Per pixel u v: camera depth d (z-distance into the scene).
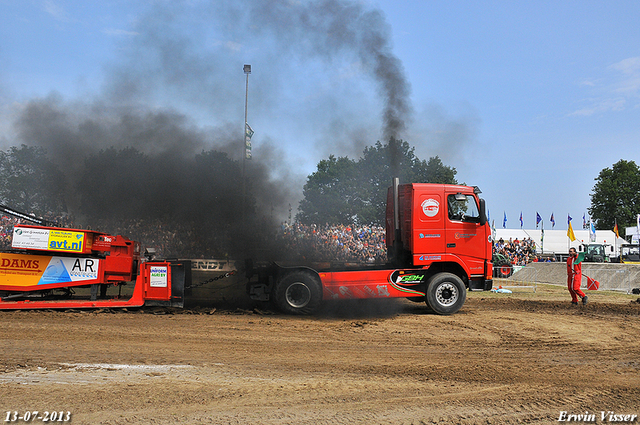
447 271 11.12
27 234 9.72
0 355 6.45
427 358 6.92
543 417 4.67
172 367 6.08
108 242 10.30
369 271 10.65
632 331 9.20
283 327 8.91
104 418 4.38
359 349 7.38
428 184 10.91
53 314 9.41
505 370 6.34
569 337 8.55
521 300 14.09
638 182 63.16
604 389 5.59
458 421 4.51
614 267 19.36
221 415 4.50
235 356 6.73
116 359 6.39
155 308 10.41
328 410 4.71
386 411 4.72
